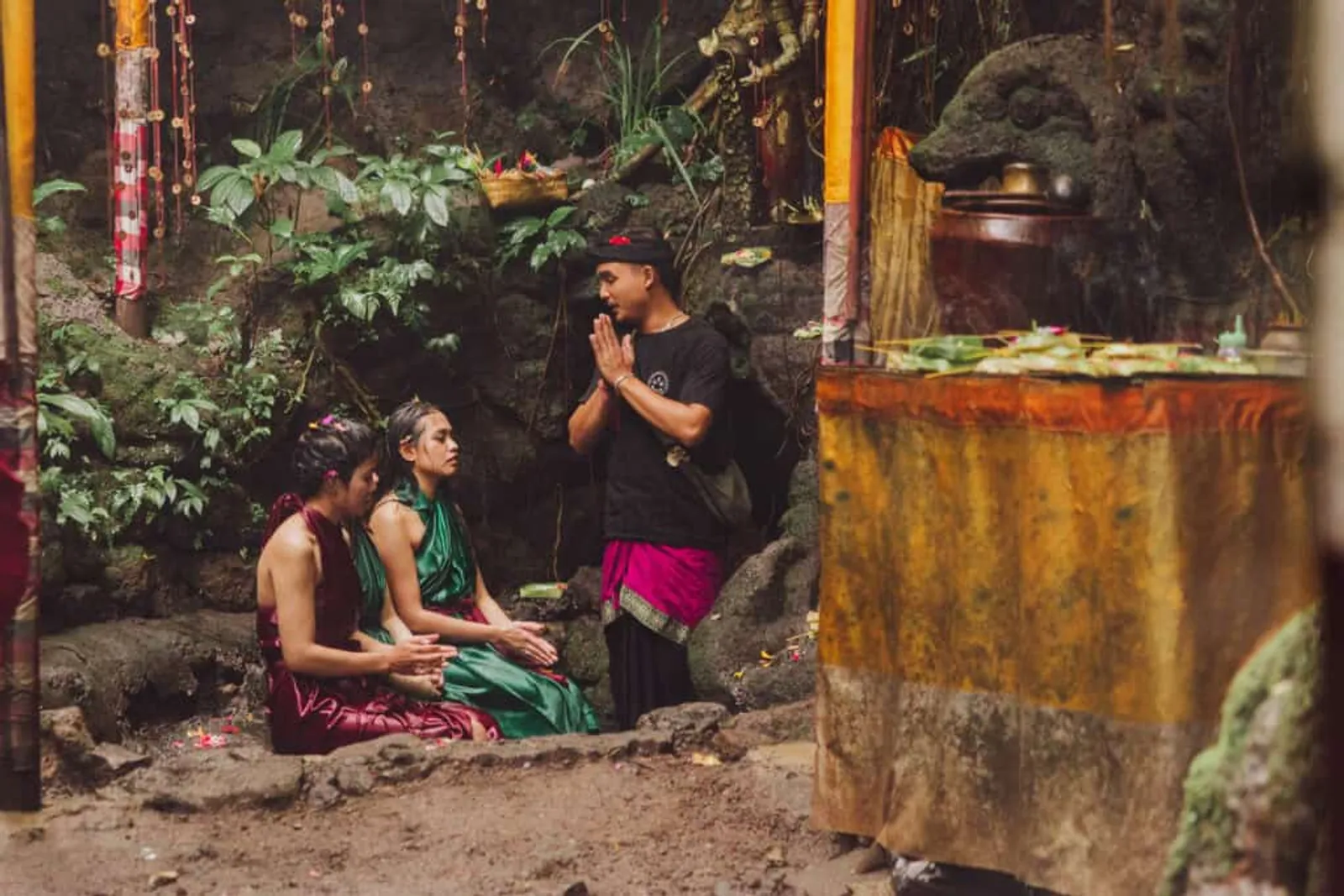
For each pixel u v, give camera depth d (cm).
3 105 436
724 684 691
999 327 426
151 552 745
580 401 793
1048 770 385
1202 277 408
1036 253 419
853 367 426
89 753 511
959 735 404
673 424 694
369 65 886
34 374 446
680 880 436
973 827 401
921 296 470
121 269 775
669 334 717
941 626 409
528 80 903
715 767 527
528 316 844
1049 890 386
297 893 423
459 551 668
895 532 420
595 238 828
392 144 867
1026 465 385
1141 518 365
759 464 829
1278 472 364
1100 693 375
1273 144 392
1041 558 383
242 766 501
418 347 834
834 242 437
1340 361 146
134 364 752
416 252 817
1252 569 365
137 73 766
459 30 806
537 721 644
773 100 768
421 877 435
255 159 803
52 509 696
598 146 895
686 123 845
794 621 713
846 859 446
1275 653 202
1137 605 367
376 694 611
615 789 504
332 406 816
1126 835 371
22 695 452
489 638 655
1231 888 201
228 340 791
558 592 843
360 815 485
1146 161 410
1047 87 424
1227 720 205
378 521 654
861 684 434
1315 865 192
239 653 734
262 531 782
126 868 439
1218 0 396
